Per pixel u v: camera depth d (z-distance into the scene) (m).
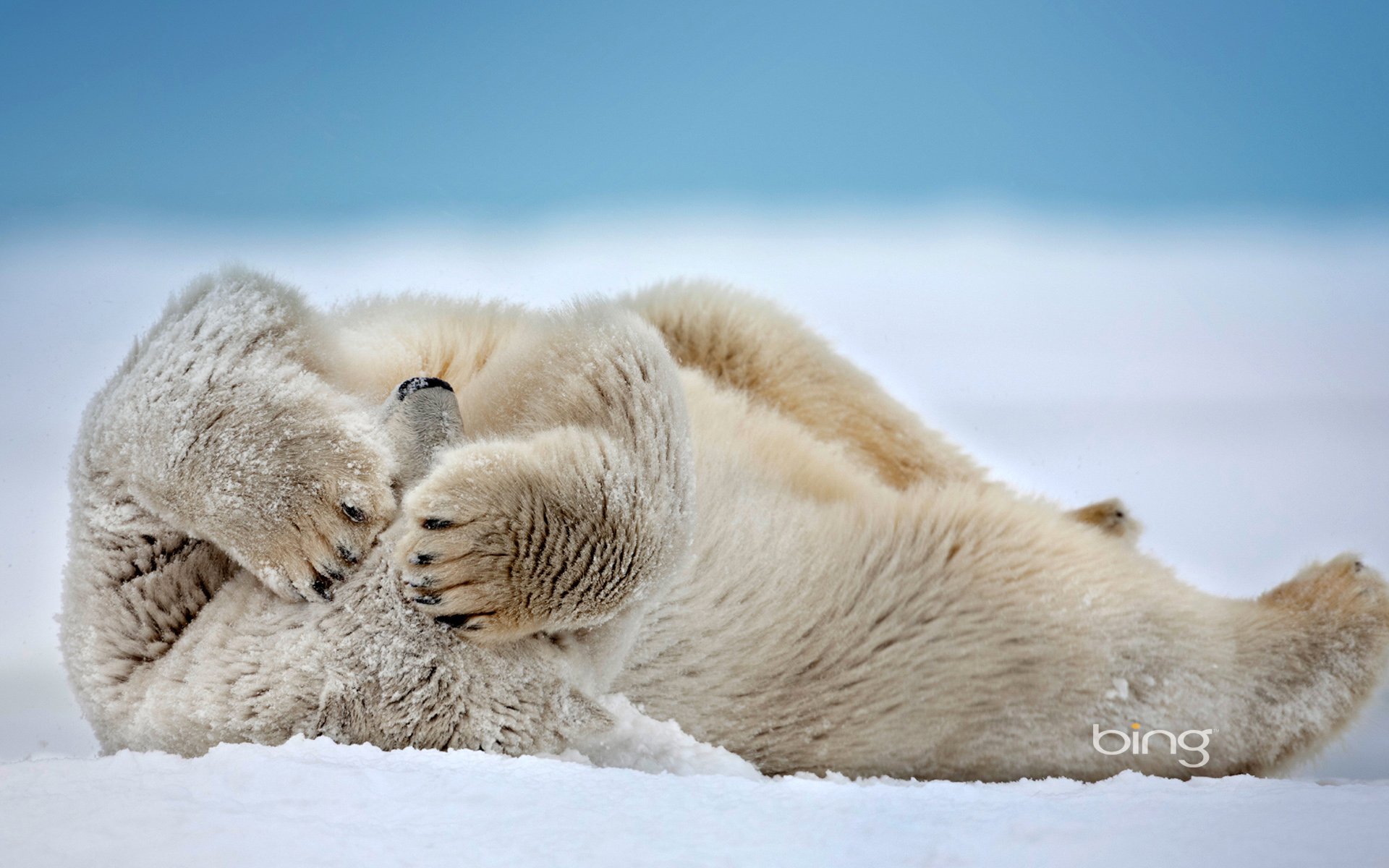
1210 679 19.03
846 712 18.89
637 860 17.66
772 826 17.77
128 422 18.44
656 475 18.48
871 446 19.75
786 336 19.70
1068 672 18.95
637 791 17.92
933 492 19.11
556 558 18.34
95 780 17.94
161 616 18.50
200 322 18.47
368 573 18.38
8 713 19.31
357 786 17.91
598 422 18.53
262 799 17.84
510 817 17.80
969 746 18.94
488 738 18.33
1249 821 17.75
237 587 18.45
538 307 19.52
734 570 18.89
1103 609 19.00
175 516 18.41
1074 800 17.97
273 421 18.39
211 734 18.36
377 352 19.14
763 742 18.88
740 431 19.25
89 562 18.52
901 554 18.97
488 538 18.31
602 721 18.42
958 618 18.95
